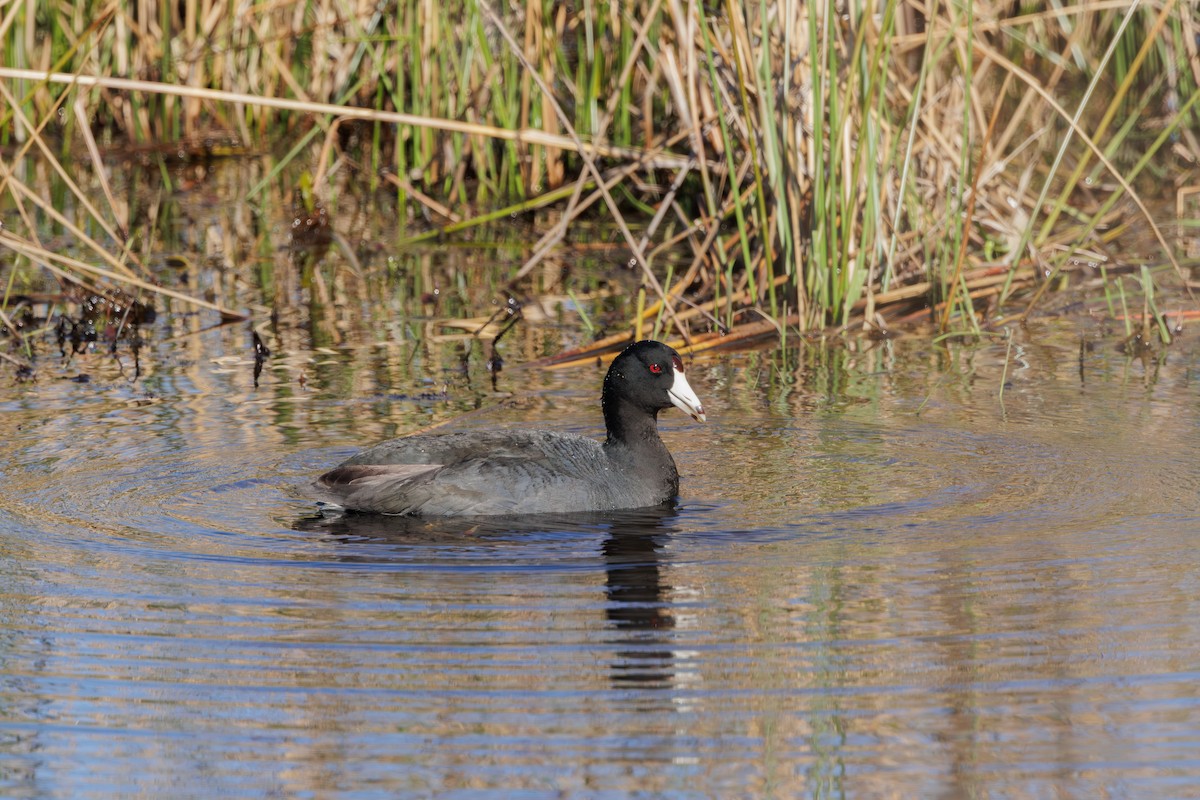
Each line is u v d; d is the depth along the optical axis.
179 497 10.99
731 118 18.42
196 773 7.14
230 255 20.80
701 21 15.48
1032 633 8.51
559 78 22.83
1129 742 7.35
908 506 10.70
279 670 8.17
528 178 23.08
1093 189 22.64
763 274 17.38
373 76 23.94
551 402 13.77
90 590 9.23
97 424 12.89
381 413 13.33
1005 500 10.76
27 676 8.10
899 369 14.93
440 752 7.32
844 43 16.69
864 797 6.89
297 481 11.37
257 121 27.19
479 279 19.48
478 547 10.06
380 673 8.12
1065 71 25.14
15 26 24.59
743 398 13.97
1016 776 7.04
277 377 14.70
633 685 7.98
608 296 18.48
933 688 7.91
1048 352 15.48
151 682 8.06
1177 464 11.45
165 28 25.39
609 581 9.41
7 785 7.07
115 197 24.06
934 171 18.58
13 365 15.38
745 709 7.72
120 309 17.41
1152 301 15.75
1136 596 8.97
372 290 18.92
